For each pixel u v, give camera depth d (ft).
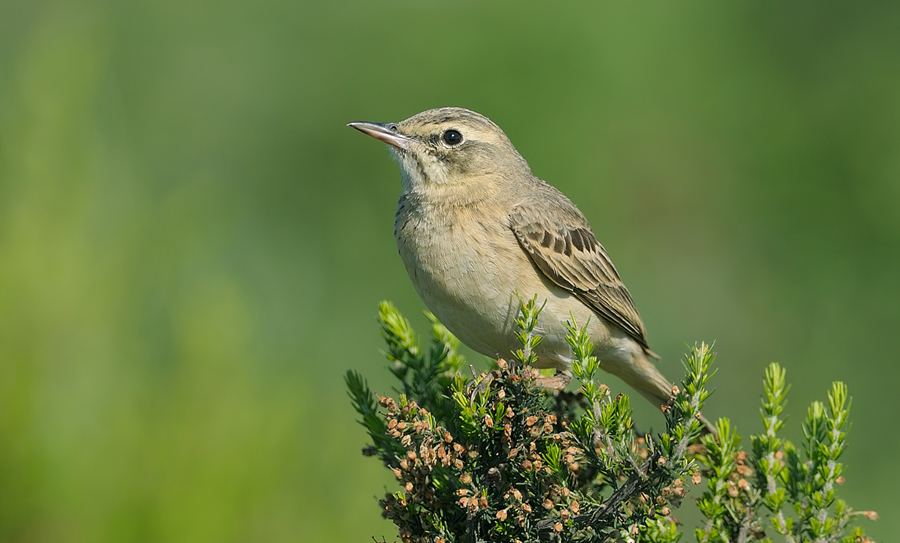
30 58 41.32
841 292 63.00
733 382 59.62
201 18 70.18
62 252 38.24
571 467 24.99
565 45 67.97
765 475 24.94
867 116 68.33
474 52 67.82
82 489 34.04
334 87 68.69
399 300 59.26
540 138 65.87
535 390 25.53
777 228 66.64
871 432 54.44
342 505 35.09
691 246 66.33
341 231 63.05
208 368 35.37
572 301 34.53
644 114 68.03
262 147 67.56
